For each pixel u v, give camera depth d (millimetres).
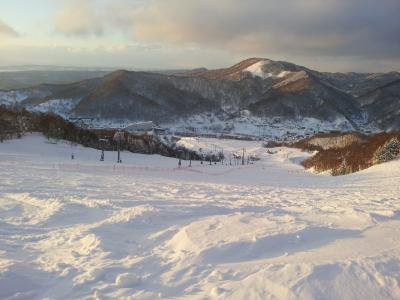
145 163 52250
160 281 5805
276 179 36656
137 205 11250
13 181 17875
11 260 6551
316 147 143625
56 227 9188
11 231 8828
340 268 5613
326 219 8766
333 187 24625
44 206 11461
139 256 6883
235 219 8367
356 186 24906
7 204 11789
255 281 5410
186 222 8828
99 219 9680
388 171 34531
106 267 6238
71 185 17484
